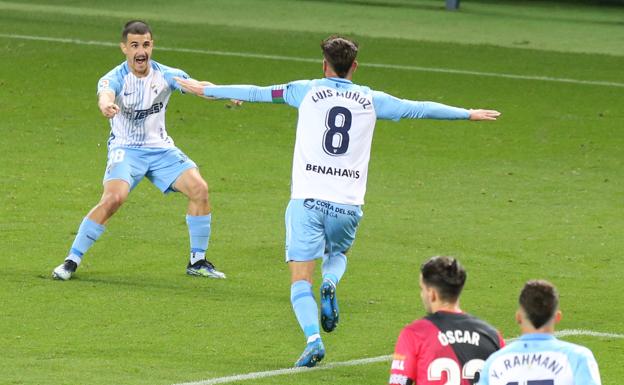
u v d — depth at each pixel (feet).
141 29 104.99
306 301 82.69
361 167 84.38
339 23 288.71
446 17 311.06
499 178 157.28
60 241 119.85
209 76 213.46
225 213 134.92
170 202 138.00
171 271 111.04
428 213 138.00
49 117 181.78
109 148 108.58
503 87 214.90
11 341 88.33
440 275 59.36
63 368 81.82
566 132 184.96
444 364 58.59
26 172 149.69
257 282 108.58
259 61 228.43
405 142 175.11
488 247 123.95
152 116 107.34
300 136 84.12
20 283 104.22
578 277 113.39
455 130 183.11
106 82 104.58
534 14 327.26
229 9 306.55
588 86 218.59
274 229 128.88
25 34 244.63
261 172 156.25
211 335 91.66
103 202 106.42
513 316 99.45
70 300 99.76
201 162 160.04
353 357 87.25
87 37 246.06
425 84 214.69
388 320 97.40
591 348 91.04
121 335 90.74
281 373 82.28
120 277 108.17
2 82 201.57
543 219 136.87
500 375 55.47
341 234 84.94
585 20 318.04
